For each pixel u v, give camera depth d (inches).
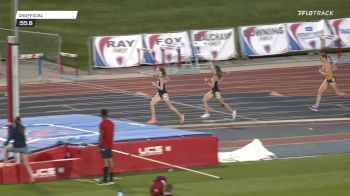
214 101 4719.5
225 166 2893.7
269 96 4904.0
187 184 2513.5
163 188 1860.2
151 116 4180.6
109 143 2511.1
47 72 5925.2
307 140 3516.2
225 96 4906.5
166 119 4097.0
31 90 5191.9
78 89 5226.4
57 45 6072.8
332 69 4313.5
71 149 2726.4
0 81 5541.3
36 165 2583.7
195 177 2652.6
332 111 4372.5
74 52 6678.2
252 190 2402.8
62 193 2373.3
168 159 2832.2
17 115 2608.3
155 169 2802.7
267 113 4293.8
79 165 2659.9
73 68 6195.9
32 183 2541.8
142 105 4574.3
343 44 6727.4
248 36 6520.7
